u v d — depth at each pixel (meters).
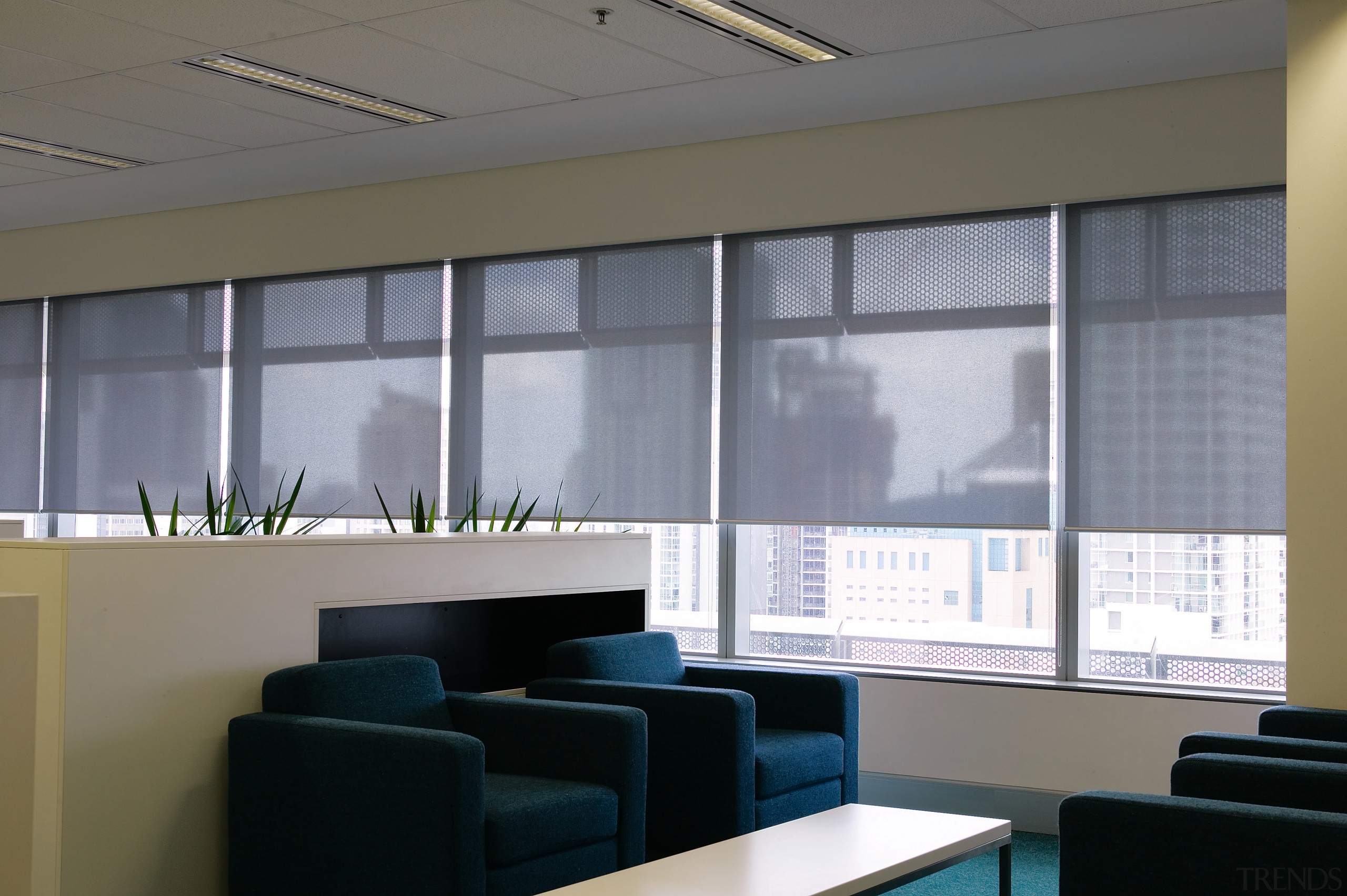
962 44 5.13
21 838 2.21
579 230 6.87
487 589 4.85
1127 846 2.71
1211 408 5.46
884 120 6.11
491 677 4.93
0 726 2.17
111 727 3.65
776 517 6.39
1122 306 5.65
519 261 7.16
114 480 8.40
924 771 5.86
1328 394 4.42
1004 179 5.84
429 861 3.36
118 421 8.40
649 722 4.52
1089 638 5.80
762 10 4.79
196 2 4.76
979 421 5.95
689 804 4.43
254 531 5.89
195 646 3.87
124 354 8.41
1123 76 5.45
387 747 3.46
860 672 6.06
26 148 6.72
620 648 4.97
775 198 6.36
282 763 3.69
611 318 6.88
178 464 8.18
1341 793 3.07
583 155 6.82
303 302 7.81
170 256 8.16
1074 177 5.69
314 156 6.89
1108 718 5.49
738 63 5.38
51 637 3.57
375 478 7.54
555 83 5.66
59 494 8.59
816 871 2.98
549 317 7.06
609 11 4.84
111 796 3.64
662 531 6.87
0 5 4.79
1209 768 3.22
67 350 8.62
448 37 5.12
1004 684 5.71
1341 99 4.44
